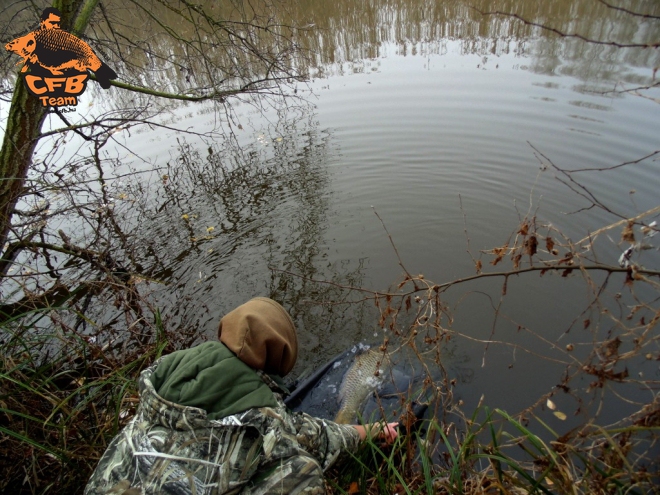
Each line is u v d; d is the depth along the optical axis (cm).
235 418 147
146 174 705
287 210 587
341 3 1265
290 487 152
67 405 286
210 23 525
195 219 594
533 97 742
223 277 481
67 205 566
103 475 152
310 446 193
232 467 147
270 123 826
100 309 438
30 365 300
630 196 495
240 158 732
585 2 1002
